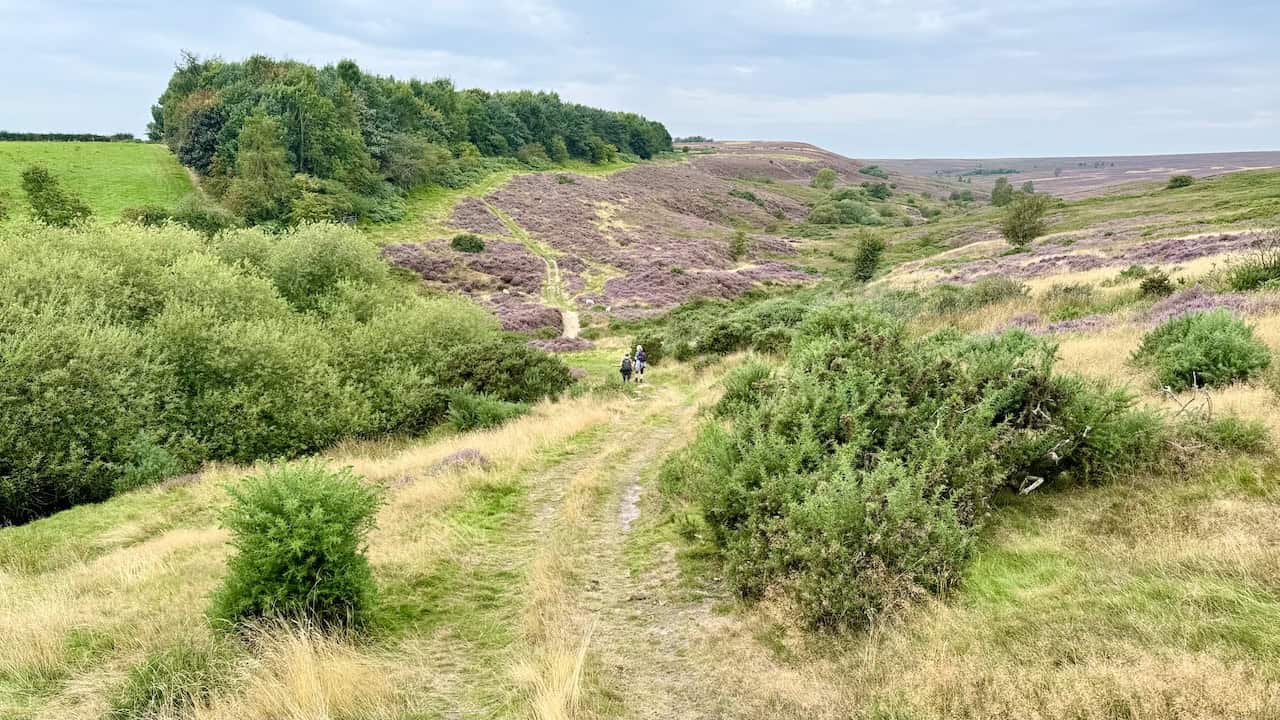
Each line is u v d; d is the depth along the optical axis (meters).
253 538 6.06
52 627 6.25
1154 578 4.86
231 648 5.57
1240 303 13.47
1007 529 6.18
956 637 4.64
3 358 13.09
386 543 8.31
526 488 10.96
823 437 7.41
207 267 20.02
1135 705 3.57
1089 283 22.61
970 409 7.20
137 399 14.72
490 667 5.53
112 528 10.45
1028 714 3.72
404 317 22.12
